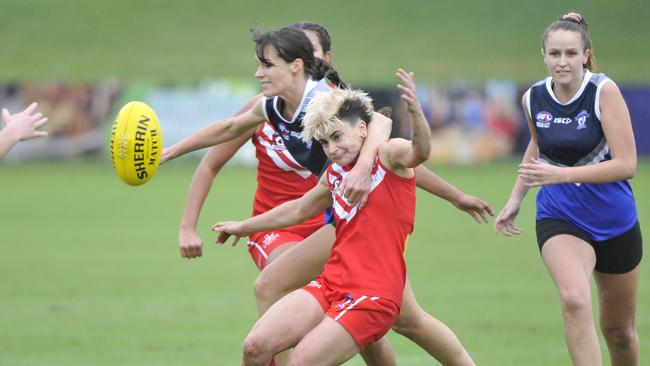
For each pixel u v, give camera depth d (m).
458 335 31.02
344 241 20.58
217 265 46.53
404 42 139.38
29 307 36.09
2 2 142.38
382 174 20.27
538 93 22.89
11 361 27.62
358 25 143.75
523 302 36.75
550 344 29.77
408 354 29.09
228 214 61.47
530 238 54.53
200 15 144.00
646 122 93.50
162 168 94.62
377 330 19.95
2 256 47.72
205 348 29.44
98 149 93.56
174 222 60.12
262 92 23.70
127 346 29.69
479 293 38.56
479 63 133.62
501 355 28.23
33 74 123.00
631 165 21.47
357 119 20.58
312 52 23.39
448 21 145.75
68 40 134.50
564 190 22.48
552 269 21.69
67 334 31.53
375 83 116.75
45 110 92.06
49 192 75.19
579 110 22.17
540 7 148.88
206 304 36.88
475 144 93.75
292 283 22.50
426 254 48.81
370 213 20.27
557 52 21.92
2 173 87.94
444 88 92.94
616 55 136.00
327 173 21.45
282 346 20.02
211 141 24.16
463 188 74.00
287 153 24.42
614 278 22.73
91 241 52.72
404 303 21.72
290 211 22.25
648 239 53.22
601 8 148.00
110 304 36.69
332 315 19.80
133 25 139.62
